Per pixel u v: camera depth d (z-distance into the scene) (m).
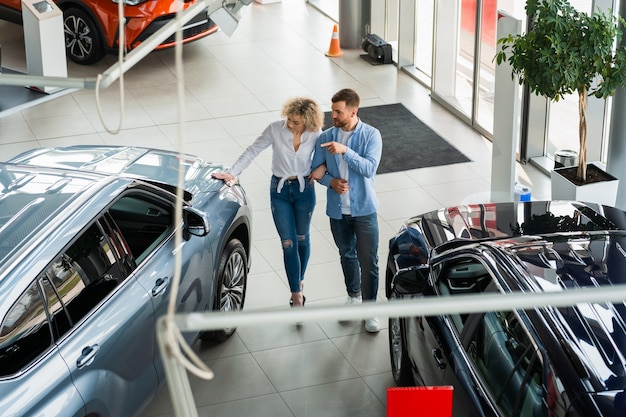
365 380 5.88
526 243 4.87
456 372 4.63
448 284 5.03
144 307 4.93
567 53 6.82
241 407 5.65
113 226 4.97
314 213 8.30
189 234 5.56
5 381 3.98
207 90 11.46
